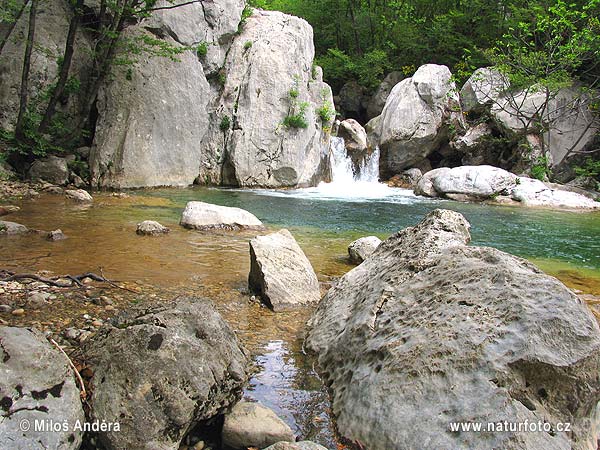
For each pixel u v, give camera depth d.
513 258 3.78
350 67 27.08
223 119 18.20
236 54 19.20
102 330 3.38
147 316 3.27
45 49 14.51
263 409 3.24
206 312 3.44
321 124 20.38
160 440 2.77
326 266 7.40
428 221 4.87
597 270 8.29
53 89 14.77
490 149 21.38
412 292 3.80
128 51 15.39
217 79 18.89
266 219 11.47
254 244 5.79
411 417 2.91
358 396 3.27
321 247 8.75
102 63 15.27
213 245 8.04
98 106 15.53
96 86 15.39
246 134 17.80
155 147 15.91
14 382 2.64
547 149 20.00
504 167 21.00
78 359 3.18
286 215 12.19
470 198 16.94
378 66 26.97
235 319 4.97
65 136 15.38
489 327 3.14
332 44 31.05
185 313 3.34
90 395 2.88
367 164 21.98
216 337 3.32
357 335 3.77
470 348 3.06
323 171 20.14
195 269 6.58
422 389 3.01
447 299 3.49
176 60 15.73
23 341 2.85
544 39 23.39
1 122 14.27
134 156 15.34
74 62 15.74
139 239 8.16
